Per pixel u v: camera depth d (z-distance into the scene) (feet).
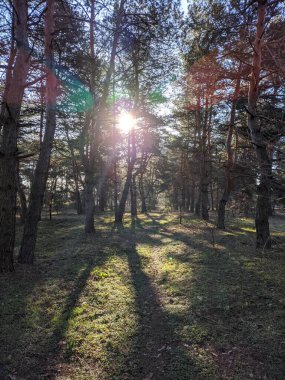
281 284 20.40
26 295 19.12
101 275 24.02
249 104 28.53
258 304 17.44
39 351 13.02
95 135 48.16
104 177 71.26
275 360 12.19
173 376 11.43
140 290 20.94
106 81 43.91
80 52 35.24
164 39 41.98
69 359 12.57
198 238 42.11
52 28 26.37
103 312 17.01
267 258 27.89
